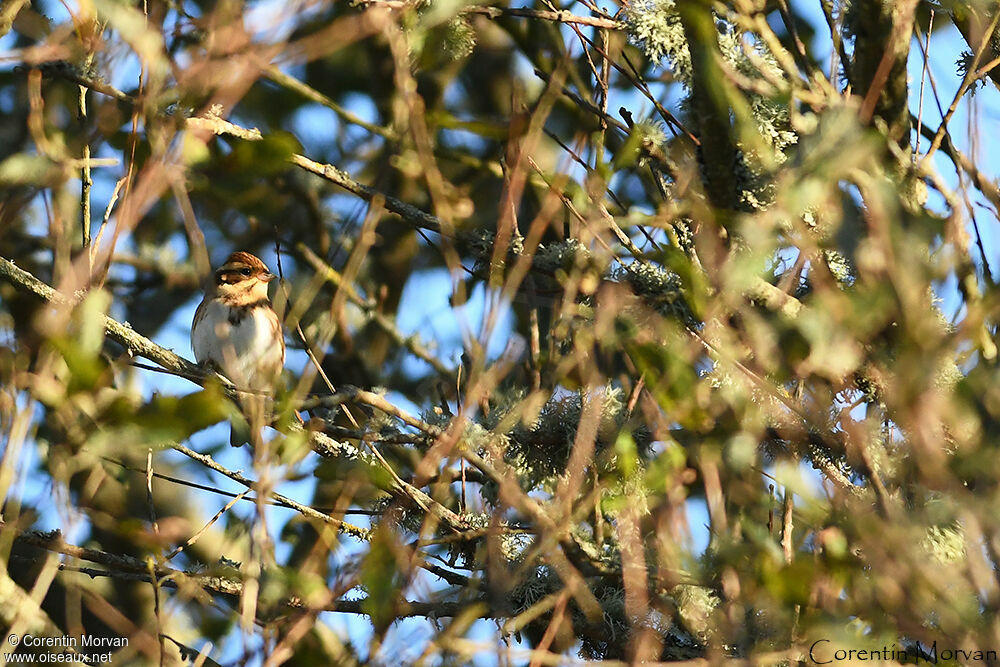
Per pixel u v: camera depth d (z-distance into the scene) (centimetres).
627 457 627
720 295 571
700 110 656
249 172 637
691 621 716
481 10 776
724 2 739
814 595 542
